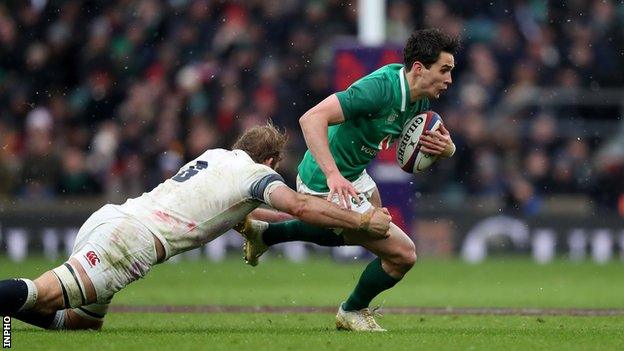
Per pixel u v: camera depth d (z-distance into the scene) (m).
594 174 71.19
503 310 35.91
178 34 74.12
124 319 31.34
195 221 25.00
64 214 67.19
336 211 24.70
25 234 66.75
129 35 75.19
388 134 26.45
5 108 74.81
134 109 70.44
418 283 50.22
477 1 75.94
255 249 28.67
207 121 69.81
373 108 25.59
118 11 76.56
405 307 36.94
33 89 75.88
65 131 72.81
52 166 69.06
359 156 26.52
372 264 26.69
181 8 75.19
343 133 26.28
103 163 68.94
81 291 24.38
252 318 31.95
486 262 66.00
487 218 69.00
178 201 25.03
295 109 70.62
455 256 68.81
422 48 25.66
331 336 24.95
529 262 66.44
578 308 36.94
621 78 75.62
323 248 69.31
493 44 74.44
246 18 74.25
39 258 65.06
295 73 72.25
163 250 24.92
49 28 77.31
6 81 76.00
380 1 60.44
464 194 69.81
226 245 67.94
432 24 73.94
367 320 27.08
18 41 76.94
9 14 77.50
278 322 30.42
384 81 25.84
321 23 74.12
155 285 47.88
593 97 73.19
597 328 28.62
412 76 26.00
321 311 34.84
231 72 71.88
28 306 24.12
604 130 72.62
